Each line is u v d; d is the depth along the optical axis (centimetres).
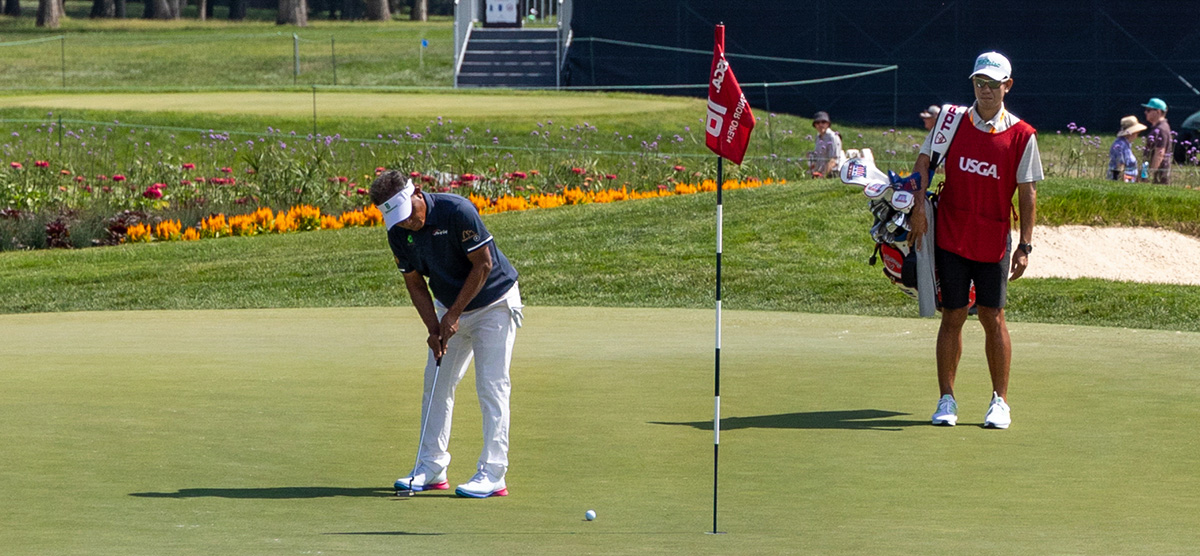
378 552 1680
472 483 2053
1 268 6156
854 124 12662
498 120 10638
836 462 2275
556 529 1819
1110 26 12712
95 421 2634
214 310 4934
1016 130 2730
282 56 16875
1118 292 5075
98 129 10125
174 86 14850
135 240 6988
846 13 12838
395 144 9669
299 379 3189
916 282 2767
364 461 2303
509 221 6769
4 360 3534
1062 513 1894
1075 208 6681
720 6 12912
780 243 6150
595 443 2442
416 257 2133
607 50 13038
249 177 8144
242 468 2231
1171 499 1984
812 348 3778
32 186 7788
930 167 2770
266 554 1662
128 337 4072
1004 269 2711
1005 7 12769
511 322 2150
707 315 4625
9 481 2106
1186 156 9656
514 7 14888
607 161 9469
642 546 1709
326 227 7231
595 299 5306
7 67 16350
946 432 2547
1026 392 2995
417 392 3005
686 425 2616
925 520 1856
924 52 12838
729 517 1886
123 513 1902
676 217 6606
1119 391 2998
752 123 2116
